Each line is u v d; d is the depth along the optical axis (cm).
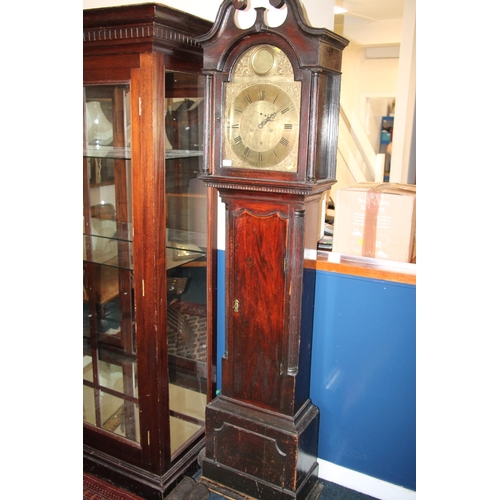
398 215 176
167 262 176
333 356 192
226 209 172
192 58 171
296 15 140
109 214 178
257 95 154
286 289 167
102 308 191
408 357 178
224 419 186
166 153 167
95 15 152
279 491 179
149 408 183
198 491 189
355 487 198
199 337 203
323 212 214
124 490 195
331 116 163
